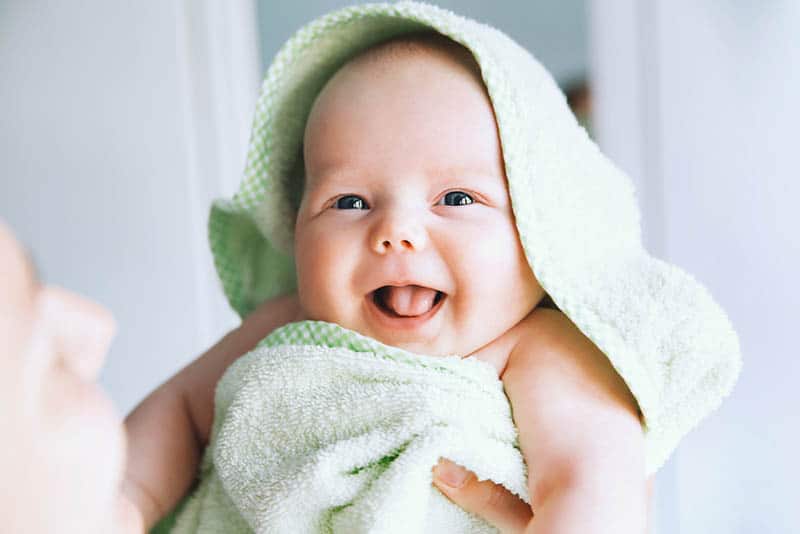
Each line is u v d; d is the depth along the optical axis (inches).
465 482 26.4
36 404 12.4
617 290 28.9
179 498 31.1
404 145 28.6
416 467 25.0
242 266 36.3
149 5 65.1
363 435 26.4
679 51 58.4
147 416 31.4
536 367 27.7
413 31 31.8
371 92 29.5
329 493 25.7
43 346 12.7
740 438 57.9
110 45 65.8
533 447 25.8
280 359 28.1
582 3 64.9
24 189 67.2
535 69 31.0
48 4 65.6
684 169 58.9
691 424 28.2
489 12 66.3
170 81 65.8
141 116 66.2
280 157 33.4
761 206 58.3
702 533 57.8
